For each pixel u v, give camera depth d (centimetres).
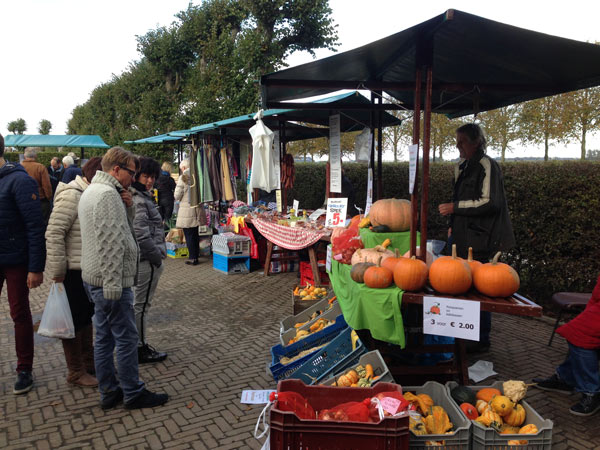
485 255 404
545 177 575
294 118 825
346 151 1716
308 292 540
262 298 672
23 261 372
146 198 433
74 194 368
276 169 842
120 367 348
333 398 268
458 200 409
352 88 429
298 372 349
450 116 620
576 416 340
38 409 355
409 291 309
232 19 2003
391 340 310
